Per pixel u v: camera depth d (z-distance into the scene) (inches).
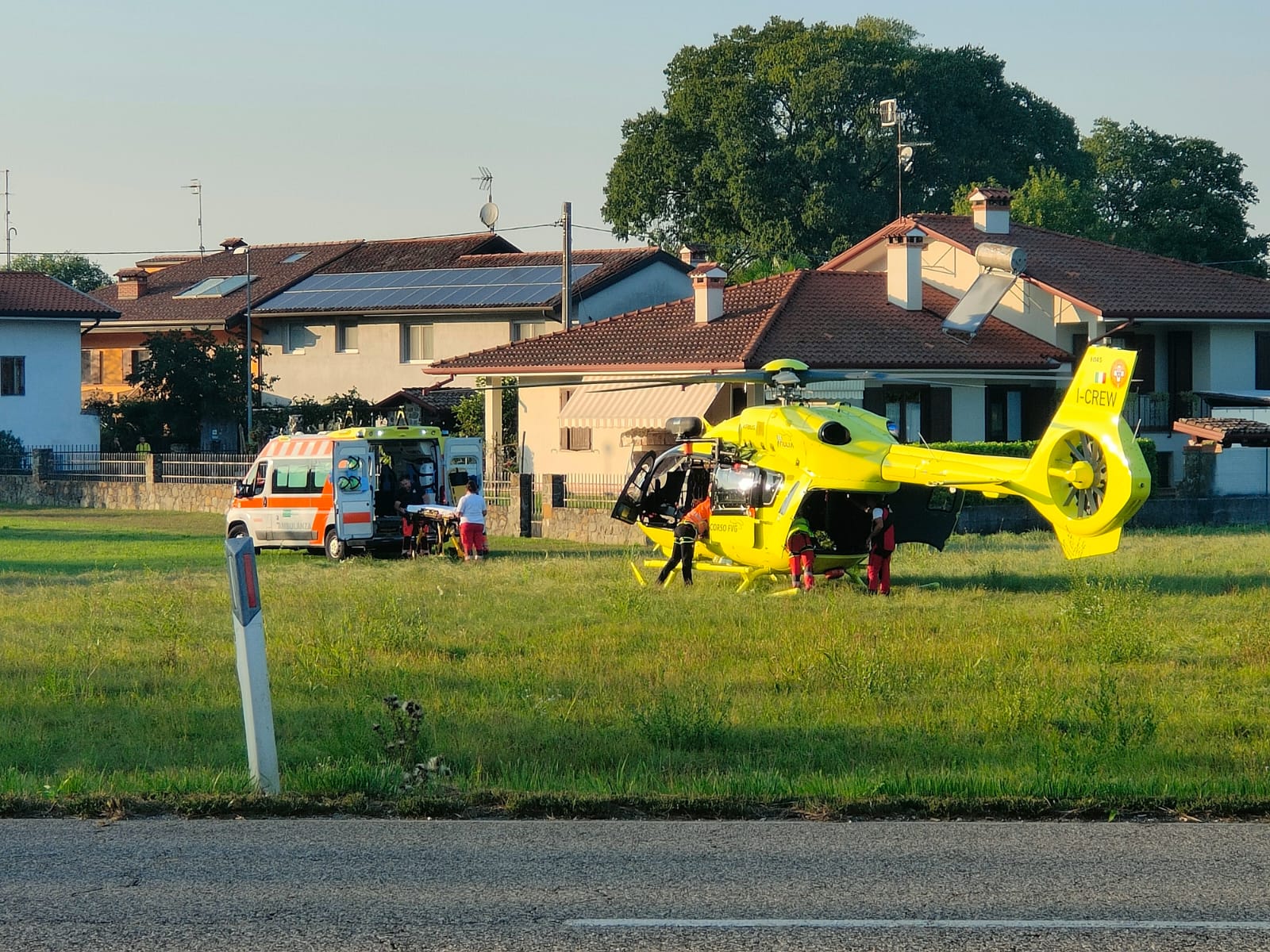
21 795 1448.1
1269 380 6825.8
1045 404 6476.4
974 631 2561.5
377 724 1726.1
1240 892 1151.6
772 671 2212.1
